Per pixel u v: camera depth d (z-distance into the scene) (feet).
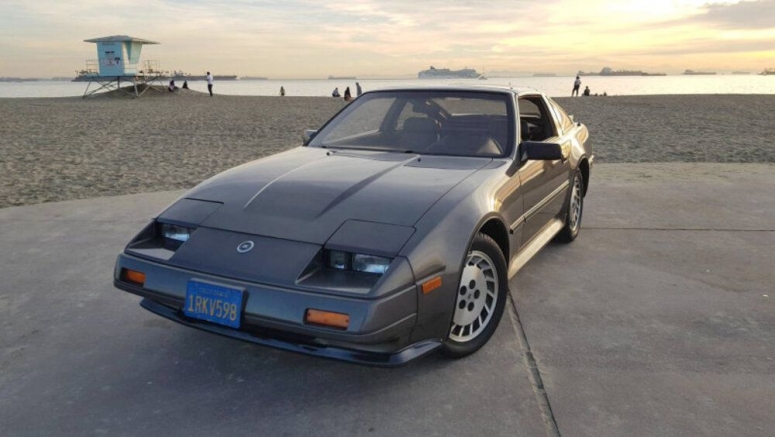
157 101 120.06
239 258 8.48
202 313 8.46
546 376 9.36
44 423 8.15
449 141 12.14
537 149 11.70
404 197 9.27
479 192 9.89
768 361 9.81
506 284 10.53
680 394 8.79
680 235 17.30
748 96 120.06
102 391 9.01
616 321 11.43
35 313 11.94
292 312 7.82
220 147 40.96
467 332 9.96
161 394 8.93
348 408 8.52
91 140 45.42
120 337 10.88
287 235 8.62
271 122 62.59
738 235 17.25
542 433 7.88
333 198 9.31
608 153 36.42
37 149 39.70
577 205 16.78
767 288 13.12
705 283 13.46
